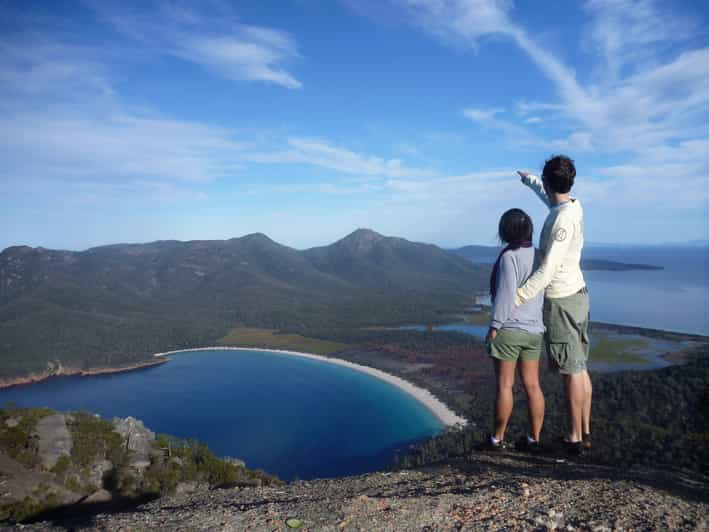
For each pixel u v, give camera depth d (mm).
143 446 17234
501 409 5152
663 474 4570
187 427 115188
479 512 3578
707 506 3625
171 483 14602
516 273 4633
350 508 3705
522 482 4191
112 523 3479
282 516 3582
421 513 3580
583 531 3160
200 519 3541
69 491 12484
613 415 74812
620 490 3916
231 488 4836
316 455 94938
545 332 5078
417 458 78938
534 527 3264
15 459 13477
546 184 4852
